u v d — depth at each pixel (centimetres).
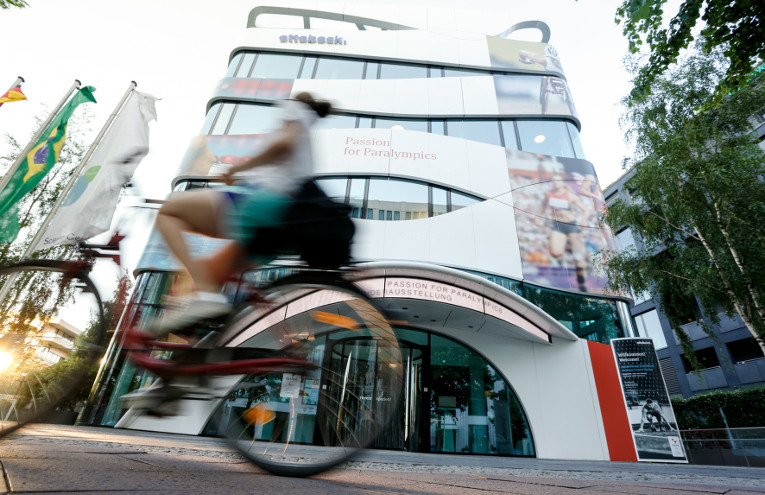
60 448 210
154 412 201
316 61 1625
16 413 227
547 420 892
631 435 851
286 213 214
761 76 1150
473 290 885
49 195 1199
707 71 1207
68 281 262
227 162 1238
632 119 1320
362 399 241
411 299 844
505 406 923
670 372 2112
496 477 301
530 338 953
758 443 1031
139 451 268
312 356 237
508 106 1496
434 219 1170
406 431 891
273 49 1631
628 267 1137
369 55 1644
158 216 209
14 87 880
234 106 1422
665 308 1209
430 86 1537
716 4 521
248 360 211
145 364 201
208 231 206
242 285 215
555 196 1255
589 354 948
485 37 1766
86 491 107
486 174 1281
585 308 1085
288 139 226
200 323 205
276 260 218
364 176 1247
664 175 1123
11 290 259
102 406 788
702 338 1947
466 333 991
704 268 1091
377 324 247
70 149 1310
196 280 203
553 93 1560
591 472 428
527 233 1177
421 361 966
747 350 1786
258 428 230
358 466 372
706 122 1198
